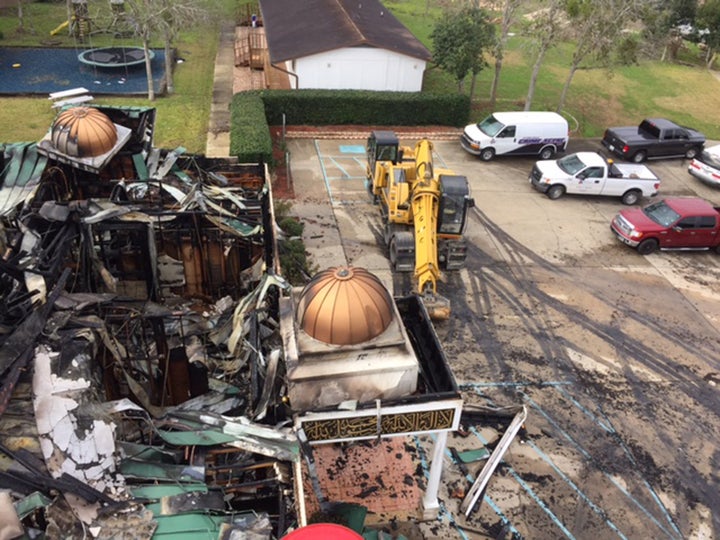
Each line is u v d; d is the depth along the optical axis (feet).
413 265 64.18
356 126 98.99
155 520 25.49
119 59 113.50
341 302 32.17
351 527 33.83
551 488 43.65
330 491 42.29
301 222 73.51
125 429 29.96
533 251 72.18
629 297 65.51
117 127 53.98
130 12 98.84
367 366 32.07
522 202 82.79
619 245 75.10
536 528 40.81
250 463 29.86
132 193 50.70
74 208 43.16
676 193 89.15
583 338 58.85
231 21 143.02
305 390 31.89
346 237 71.46
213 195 52.54
